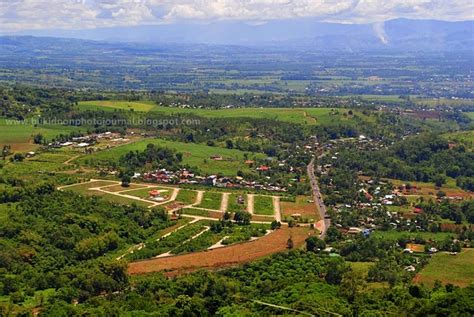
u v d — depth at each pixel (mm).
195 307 176625
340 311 167250
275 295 185500
